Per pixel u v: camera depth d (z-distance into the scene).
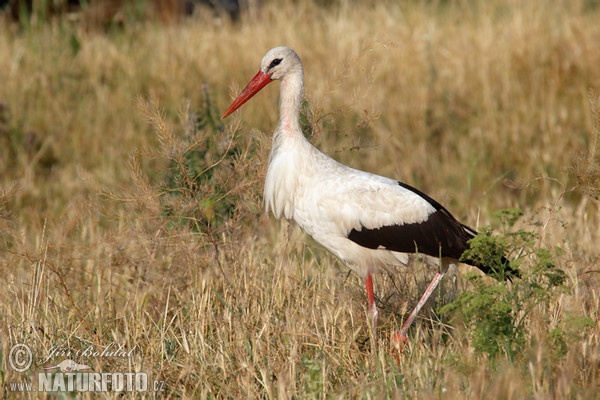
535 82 19.20
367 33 21.92
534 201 15.32
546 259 8.11
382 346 9.07
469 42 21.14
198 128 12.50
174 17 26.61
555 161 16.44
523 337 8.22
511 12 23.62
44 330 9.45
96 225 12.35
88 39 23.28
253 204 10.70
